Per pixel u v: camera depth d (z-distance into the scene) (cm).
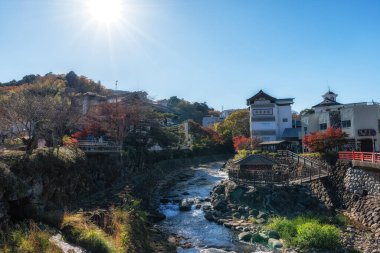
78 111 3350
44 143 3550
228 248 1995
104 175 3144
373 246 1848
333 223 2289
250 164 3372
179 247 2005
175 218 2719
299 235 2005
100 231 1595
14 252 1152
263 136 5947
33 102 2800
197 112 12888
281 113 6178
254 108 6041
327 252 1833
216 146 8244
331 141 3409
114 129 4219
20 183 1623
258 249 1966
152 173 4653
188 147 7406
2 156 1816
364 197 2428
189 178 4934
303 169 3394
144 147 5141
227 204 2889
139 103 5012
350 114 3978
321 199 2862
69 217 1686
